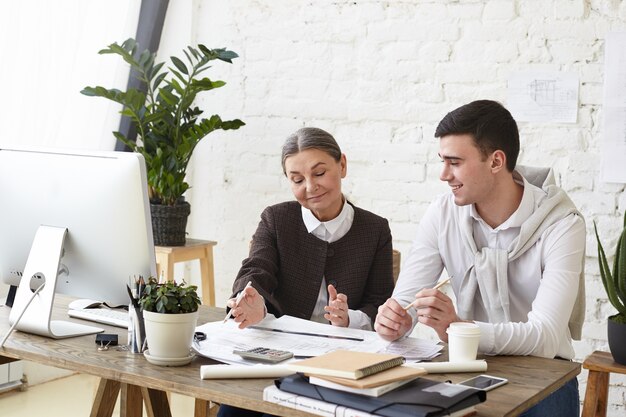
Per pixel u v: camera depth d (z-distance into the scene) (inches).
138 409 76.9
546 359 75.3
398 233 145.9
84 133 152.5
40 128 143.1
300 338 77.5
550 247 83.7
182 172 146.6
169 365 69.2
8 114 137.9
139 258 78.0
